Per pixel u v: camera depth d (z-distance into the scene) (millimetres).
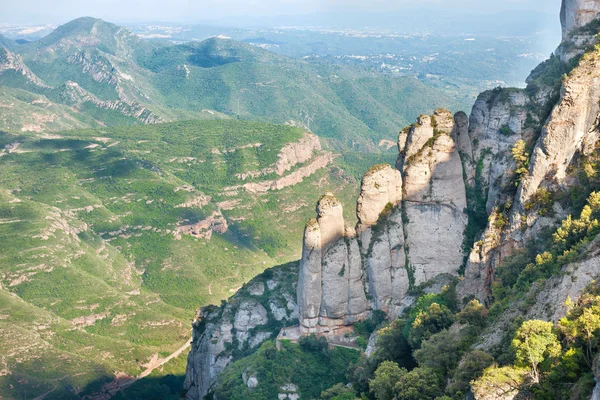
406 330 95125
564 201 87438
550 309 70250
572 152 87625
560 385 59250
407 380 77938
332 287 110562
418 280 110375
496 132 109250
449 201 109375
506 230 93250
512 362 65625
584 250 73438
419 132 109938
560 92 88000
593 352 59500
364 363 97625
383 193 109625
